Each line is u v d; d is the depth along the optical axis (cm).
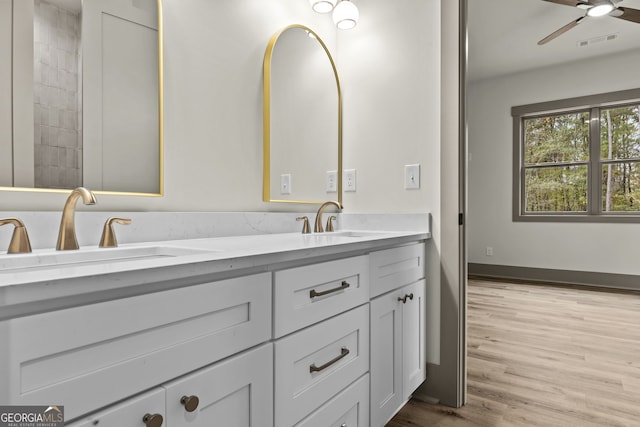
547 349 223
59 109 95
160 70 116
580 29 343
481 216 476
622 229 394
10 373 43
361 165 185
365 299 114
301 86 170
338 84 189
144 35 113
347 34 191
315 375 93
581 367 197
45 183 92
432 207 164
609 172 411
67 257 81
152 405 57
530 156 456
